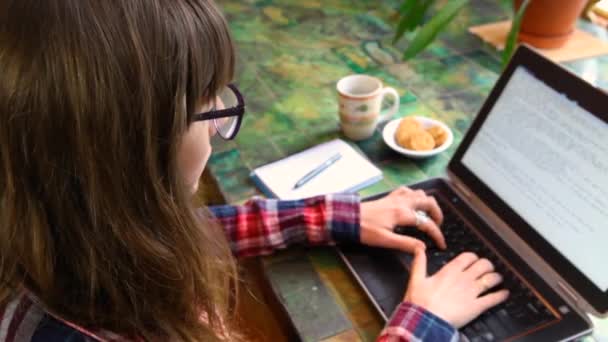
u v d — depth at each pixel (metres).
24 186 0.41
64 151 0.40
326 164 0.93
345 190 0.87
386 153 0.97
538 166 0.74
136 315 0.50
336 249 0.76
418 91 1.15
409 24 1.16
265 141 1.01
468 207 0.81
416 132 0.96
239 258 0.79
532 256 0.71
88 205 0.43
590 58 1.21
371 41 1.36
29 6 0.36
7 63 0.37
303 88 1.17
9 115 0.38
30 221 0.42
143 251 0.47
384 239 0.74
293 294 0.70
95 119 0.39
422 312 0.61
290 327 0.67
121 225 0.44
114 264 0.47
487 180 0.80
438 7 1.46
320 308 0.68
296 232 0.78
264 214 0.78
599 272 0.63
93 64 0.37
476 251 0.74
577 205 0.68
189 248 0.51
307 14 1.51
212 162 0.96
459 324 0.62
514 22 1.03
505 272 0.69
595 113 0.68
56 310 0.46
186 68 0.42
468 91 1.14
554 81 0.74
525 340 0.61
